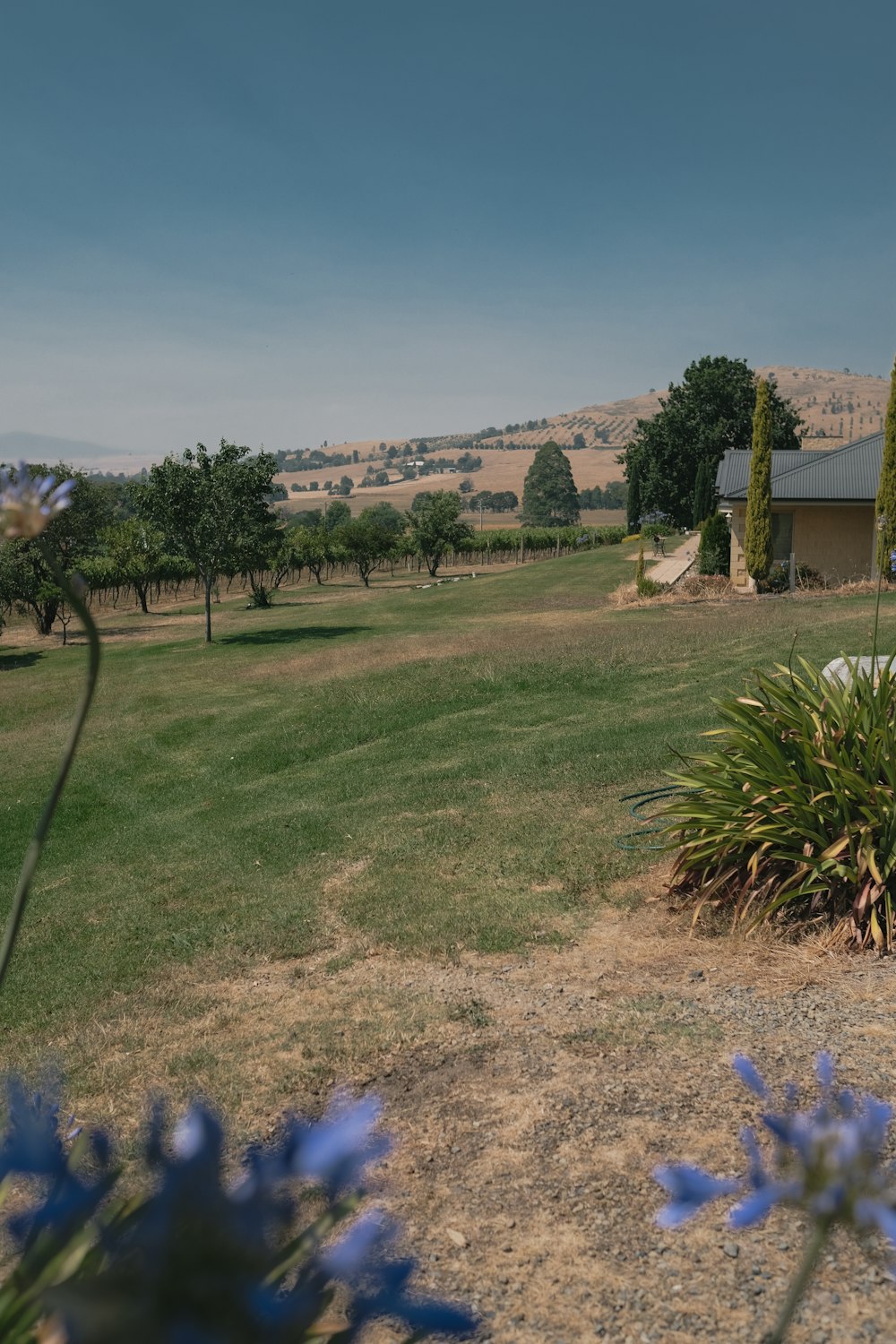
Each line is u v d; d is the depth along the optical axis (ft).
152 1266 1.86
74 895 29.09
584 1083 13.74
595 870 24.41
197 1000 19.61
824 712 20.72
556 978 18.48
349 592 180.96
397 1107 13.62
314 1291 2.32
